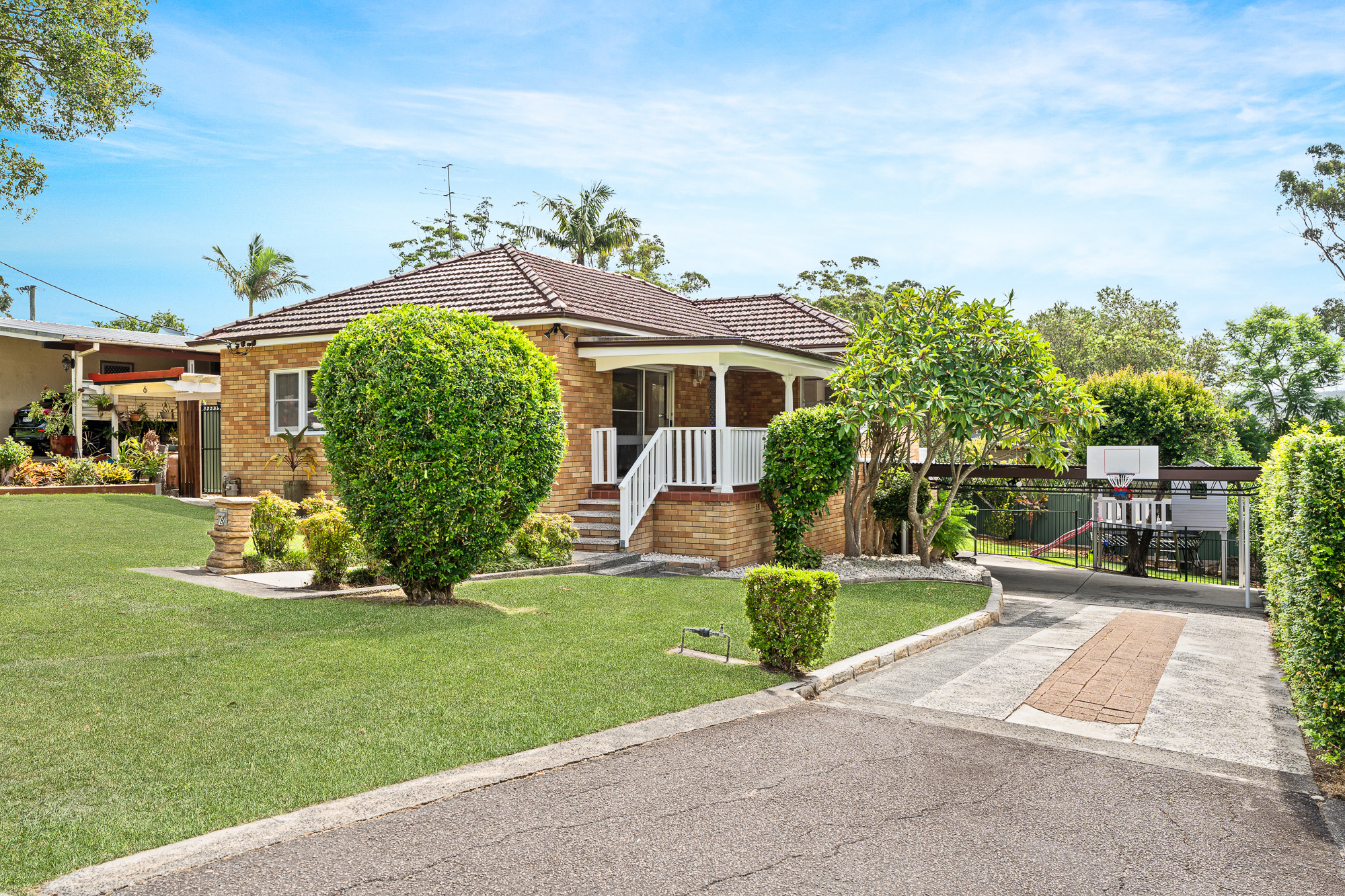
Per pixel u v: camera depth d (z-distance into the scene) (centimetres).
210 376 1973
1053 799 514
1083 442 2045
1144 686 813
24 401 2469
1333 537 561
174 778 473
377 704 607
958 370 1473
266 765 496
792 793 506
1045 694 762
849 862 422
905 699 732
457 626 838
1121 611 1454
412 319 921
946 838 454
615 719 612
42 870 374
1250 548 2006
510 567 1206
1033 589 1886
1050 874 418
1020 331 1495
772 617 769
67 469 1848
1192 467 1941
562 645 797
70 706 575
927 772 552
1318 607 570
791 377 1722
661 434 1498
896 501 1788
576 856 415
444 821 446
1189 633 1194
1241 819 492
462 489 904
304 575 1096
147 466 1980
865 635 952
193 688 621
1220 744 633
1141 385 3148
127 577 998
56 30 1881
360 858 402
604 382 1611
